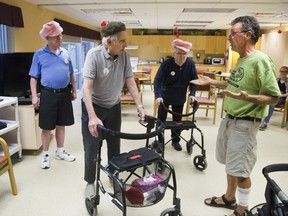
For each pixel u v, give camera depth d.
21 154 3.09
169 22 8.23
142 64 10.29
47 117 2.81
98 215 2.07
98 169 1.88
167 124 2.82
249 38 1.70
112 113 2.17
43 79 2.79
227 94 1.67
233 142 1.81
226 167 1.88
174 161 3.15
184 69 3.06
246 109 1.73
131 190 1.67
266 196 1.29
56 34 2.70
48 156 2.94
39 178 2.65
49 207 2.18
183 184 2.60
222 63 10.27
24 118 3.07
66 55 2.94
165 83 3.15
